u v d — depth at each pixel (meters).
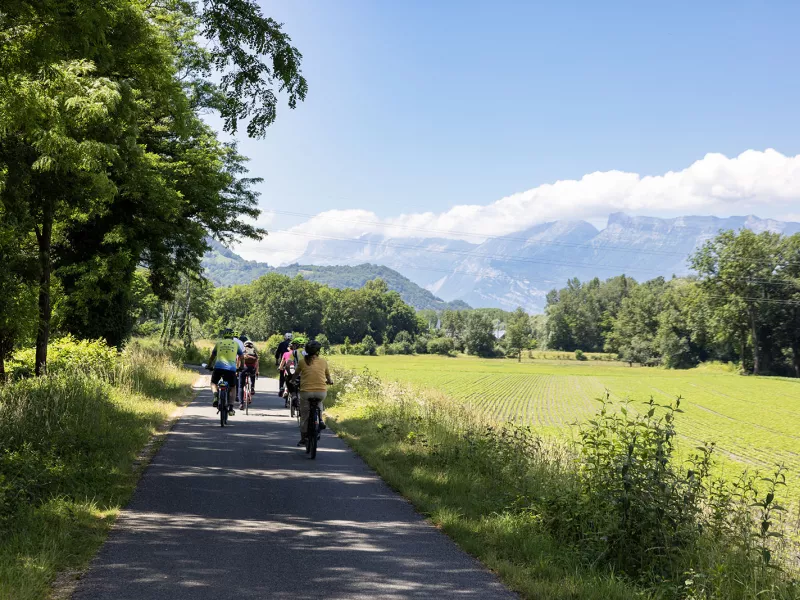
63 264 25.28
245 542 6.26
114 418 13.38
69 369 19.03
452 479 9.44
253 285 188.00
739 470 22.94
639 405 53.72
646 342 161.38
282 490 8.68
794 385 84.31
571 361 185.88
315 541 6.39
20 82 10.18
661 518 6.34
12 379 18.69
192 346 54.03
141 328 69.62
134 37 12.54
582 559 6.09
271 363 48.19
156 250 27.86
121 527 6.64
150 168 21.66
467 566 5.82
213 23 9.96
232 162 31.22
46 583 4.96
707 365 131.38
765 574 5.50
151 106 22.28
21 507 6.74
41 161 11.97
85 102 11.74
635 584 5.59
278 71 10.29
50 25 8.86
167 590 4.93
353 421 16.36
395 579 5.39
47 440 9.83
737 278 111.06
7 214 13.73
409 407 18.09
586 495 7.25
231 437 13.41
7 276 15.16
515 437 11.98
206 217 29.20
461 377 91.81
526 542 6.43
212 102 26.17
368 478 9.73
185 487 8.60
